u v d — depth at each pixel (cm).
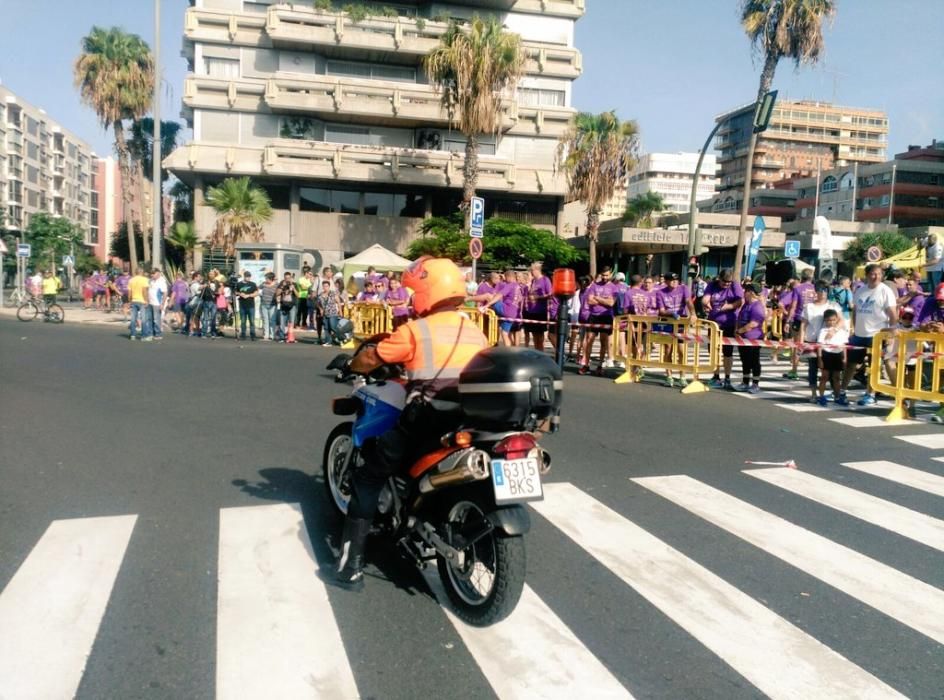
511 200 4041
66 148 10438
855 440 794
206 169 3612
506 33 2920
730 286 1179
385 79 4006
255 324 2178
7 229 6600
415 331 364
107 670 304
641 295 1270
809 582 414
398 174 3688
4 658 310
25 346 1474
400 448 374
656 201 6525
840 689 306
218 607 362
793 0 2670
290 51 3850
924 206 9338
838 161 12700
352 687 296
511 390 327
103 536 450
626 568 426
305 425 771
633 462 663
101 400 890
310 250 3575
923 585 413
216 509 505
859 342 1023
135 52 3859
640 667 318
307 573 406
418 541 390
